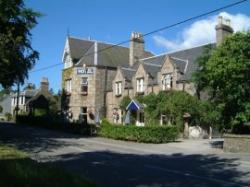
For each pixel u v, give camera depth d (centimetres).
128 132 3338
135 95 4559
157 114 4028
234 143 2559
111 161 1953
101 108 5141
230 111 2616
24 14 3206
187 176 1495
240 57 2467
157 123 4041
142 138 3219
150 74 4428
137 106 4266
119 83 4919
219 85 2581
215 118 2691
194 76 2978
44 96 7100
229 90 2530
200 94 3791
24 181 1006
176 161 2002
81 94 5225
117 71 4959
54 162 1870
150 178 1441
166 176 1491
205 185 1308
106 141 3262
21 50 3275
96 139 3441
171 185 1305
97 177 1450
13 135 3578
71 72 5378
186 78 3956
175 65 4062
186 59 4356
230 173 1587
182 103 3712
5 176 1022
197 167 1766
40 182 1021
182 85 3956
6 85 3416
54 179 1078
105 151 2475
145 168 1705
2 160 1366
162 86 4197
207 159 2116
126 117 4528
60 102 5675
